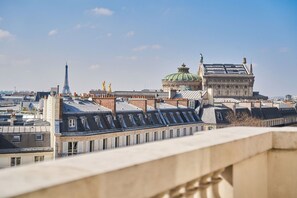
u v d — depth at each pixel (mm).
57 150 49906
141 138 62531
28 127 55688
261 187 6031
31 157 52625
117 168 2848
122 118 59969
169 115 72000
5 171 2582
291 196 6297
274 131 6328
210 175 4301
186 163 3695
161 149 3688
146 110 66000
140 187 3070
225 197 4809
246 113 94188
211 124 84562
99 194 2680
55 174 2557
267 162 6352
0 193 2141
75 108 54500
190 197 3941
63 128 50781
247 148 5230
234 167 4883
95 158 3121
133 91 185375
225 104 94938
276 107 113500
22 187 2246
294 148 6234
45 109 68625
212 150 4203
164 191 3402
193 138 4660
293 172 6277
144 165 3111
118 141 57906
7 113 116000
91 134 52969
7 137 52750
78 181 2520
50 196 2330
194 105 90000
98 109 57719
